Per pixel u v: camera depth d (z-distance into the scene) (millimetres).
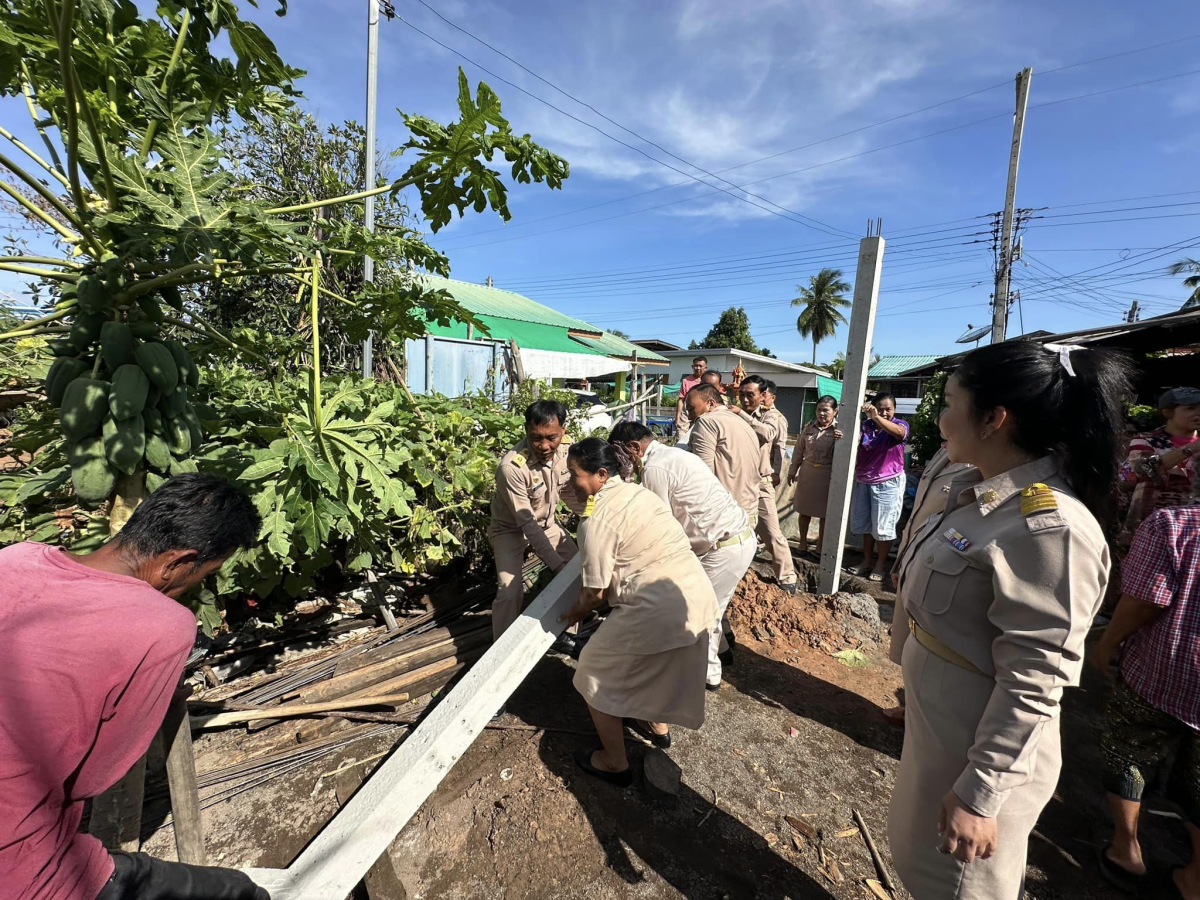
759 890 2197
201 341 2812
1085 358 1400
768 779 2781
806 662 3898
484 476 4594
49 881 1243
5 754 1104
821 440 5871
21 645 1125
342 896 1854
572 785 2627
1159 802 2783
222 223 1894
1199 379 6480
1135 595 2098
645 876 2221
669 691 2512
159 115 1958
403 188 2566
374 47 6230
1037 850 2461
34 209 1729
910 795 1667
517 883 2162
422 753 2184
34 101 2053
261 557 3145
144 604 1270
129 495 1829
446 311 3211
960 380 1561
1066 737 3230
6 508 3008
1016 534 1395
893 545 6781
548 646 2715
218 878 1683
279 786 2607
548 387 9000
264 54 2246
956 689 1542
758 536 4988
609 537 2430
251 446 3307
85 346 1769
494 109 2275
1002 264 14812
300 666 3414
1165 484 3838
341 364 7242
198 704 2906
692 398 4555
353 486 2941
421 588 4469
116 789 1762
